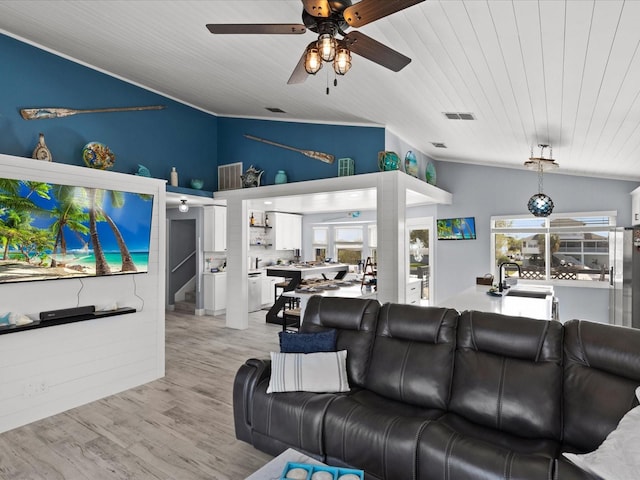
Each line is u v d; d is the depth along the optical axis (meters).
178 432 3.08
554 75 2.52
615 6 1.67
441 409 2.49
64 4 3.31
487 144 5.12
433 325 2.73
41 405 3.37
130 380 4.06
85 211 3.70
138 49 4.12
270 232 9.36
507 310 3.55
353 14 1.85
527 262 6.56
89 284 3.80
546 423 2.13
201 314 7.80
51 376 3.45
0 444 2.92
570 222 6.19
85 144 4.90
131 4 3.11
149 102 5.74
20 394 3.25
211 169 6.85
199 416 3.37
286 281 9.18
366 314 3.07
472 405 2.35
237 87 4.88
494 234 6.80
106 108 5.13
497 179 6.77
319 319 3.27
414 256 8.01
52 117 4.51
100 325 3.83
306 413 2.50
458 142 5.37
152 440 2.96
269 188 6.15
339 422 2.36
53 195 3.46
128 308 4.05
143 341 4.21
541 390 2.20
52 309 3.53
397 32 2.48
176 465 2.63
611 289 5.60
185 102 6.34
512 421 2.21
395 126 5.15
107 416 3.39
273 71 3.93
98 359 3.80
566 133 3.85
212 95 5.62
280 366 2.80
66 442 2.94
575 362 2.22
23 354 3.29
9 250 3.21
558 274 6.31
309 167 5.90
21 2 3.37
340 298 3.29
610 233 5.69
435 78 3.04
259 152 6.47
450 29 2.24
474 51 2.44
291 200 6.58
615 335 2.13
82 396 3.66
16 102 4.21
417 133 5.28
